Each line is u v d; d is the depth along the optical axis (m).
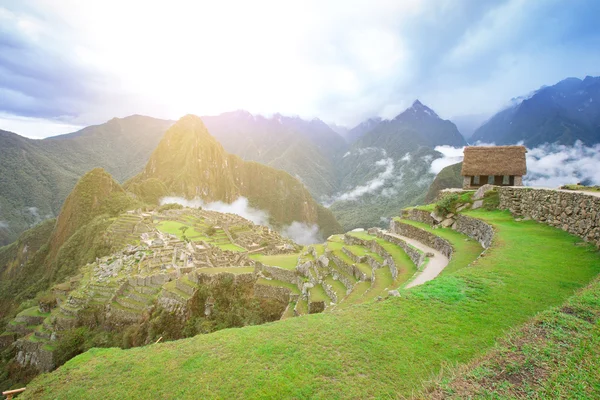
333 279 29.81
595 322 7.49
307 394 7.41
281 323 10.78
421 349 8.50
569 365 6.21
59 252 102.06
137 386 8.57
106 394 8.52
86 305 42.84
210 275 38.66
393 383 7.48
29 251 136.38
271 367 8.46
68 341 37.94
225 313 35.53
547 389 5.69
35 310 51.00
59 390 9.11
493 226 19.56
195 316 35.56
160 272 44.78
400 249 26.39
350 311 10.92
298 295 32.31
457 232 24.78
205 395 7.78
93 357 10.71
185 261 49.19
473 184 35.91
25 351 40.78
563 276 11.84
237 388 7.85
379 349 8.69
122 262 53.47
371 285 20.78
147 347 10.70
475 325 9.24
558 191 18.59
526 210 21.77
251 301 35.72
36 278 112.56
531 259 13.66
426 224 29.61
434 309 10.31
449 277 12.47
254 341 9.75
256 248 67.06
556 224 18.33
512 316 9.45
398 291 12.12
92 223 107.31
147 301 39.44
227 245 68.88
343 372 8.00
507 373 6.34
